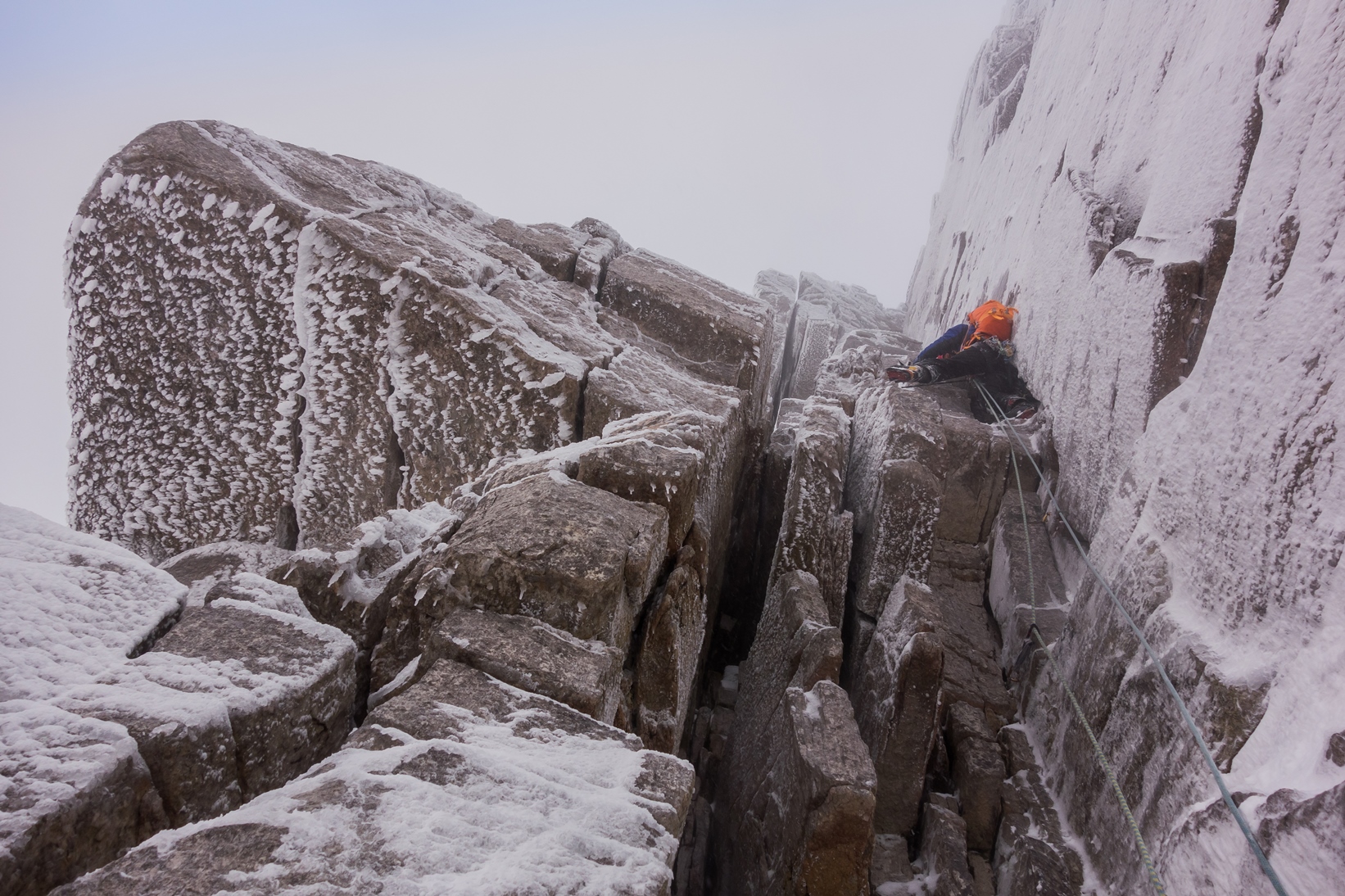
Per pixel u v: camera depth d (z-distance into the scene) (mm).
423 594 2012
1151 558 3084
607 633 1985
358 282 3596
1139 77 4895
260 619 1812
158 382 3891
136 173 3594
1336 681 2078
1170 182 4008
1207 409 3035
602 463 2498
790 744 2824
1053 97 6949
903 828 3375
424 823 1263
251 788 1535
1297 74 2963
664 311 4828
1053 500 4469
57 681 1451
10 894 1115
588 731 1628
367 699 2080
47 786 1204
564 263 4949
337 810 1265
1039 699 3719
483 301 3752
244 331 3756
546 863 1236
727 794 3457
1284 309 2697
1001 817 3377
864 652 4156
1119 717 2957
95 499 4098
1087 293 4582
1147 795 2654
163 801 1373
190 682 1533
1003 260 7199
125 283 3777
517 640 1847
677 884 3328
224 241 3637
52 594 1659
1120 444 3828
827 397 5973
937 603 3629
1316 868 1867
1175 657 2691
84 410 4000
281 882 1115
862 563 4484
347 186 4340
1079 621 3570
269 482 3932
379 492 3824
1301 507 2371
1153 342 3604
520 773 1426
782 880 2607
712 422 3543
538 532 2078
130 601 1739
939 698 3322
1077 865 2975
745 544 4816
